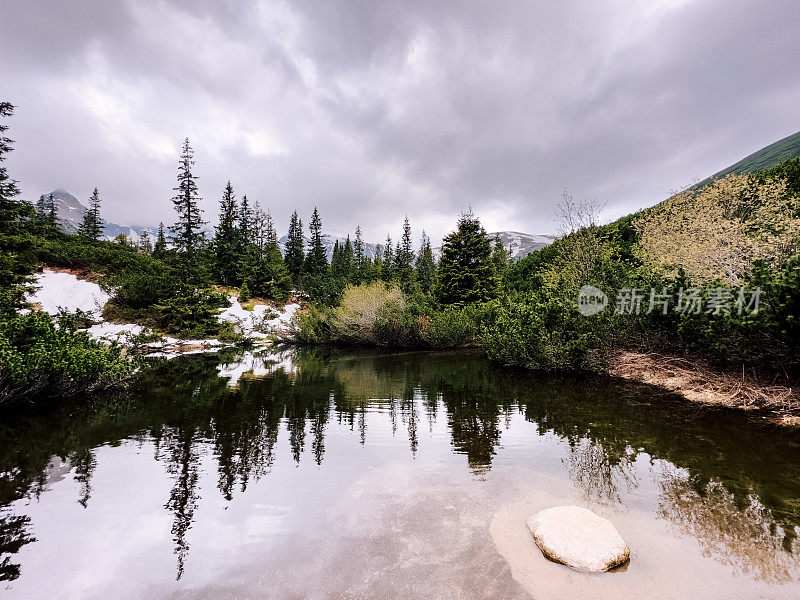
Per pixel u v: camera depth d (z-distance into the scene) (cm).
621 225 2042
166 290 2400
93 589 265
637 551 306
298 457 538
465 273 2831
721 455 510
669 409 749
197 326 2380
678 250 1212
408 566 288
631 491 415
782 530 333
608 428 639
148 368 1403
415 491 424
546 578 272
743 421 661
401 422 708
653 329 1022
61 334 899
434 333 2084
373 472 481
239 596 256
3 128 1697
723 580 267
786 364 746
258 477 468
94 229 6488
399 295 2586
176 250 3425
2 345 716
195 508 390
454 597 252
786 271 692
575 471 473
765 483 425
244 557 303
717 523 346
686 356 975
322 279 5284
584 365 1130
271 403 870
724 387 812
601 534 313
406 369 1378
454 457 530
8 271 1595
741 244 1071
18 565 293
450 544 319
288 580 273
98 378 956
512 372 1237
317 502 400
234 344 2502
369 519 363
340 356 1895
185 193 3672
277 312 3597
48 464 514
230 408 824
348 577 275
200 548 317
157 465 510
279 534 338
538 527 332
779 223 1070
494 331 1434
